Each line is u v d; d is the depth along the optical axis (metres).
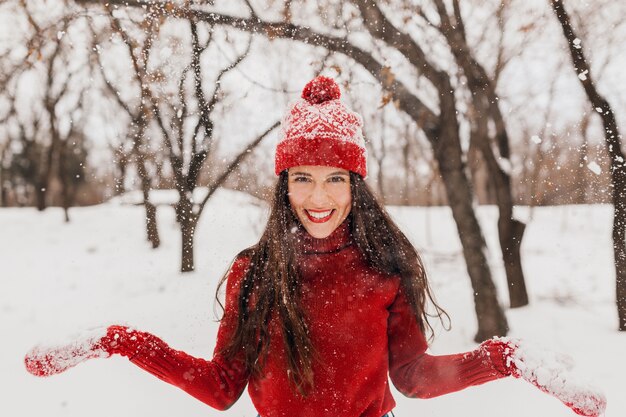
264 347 1.61
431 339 1.98
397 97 5.04
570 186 6.41
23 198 32.69
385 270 1.68
